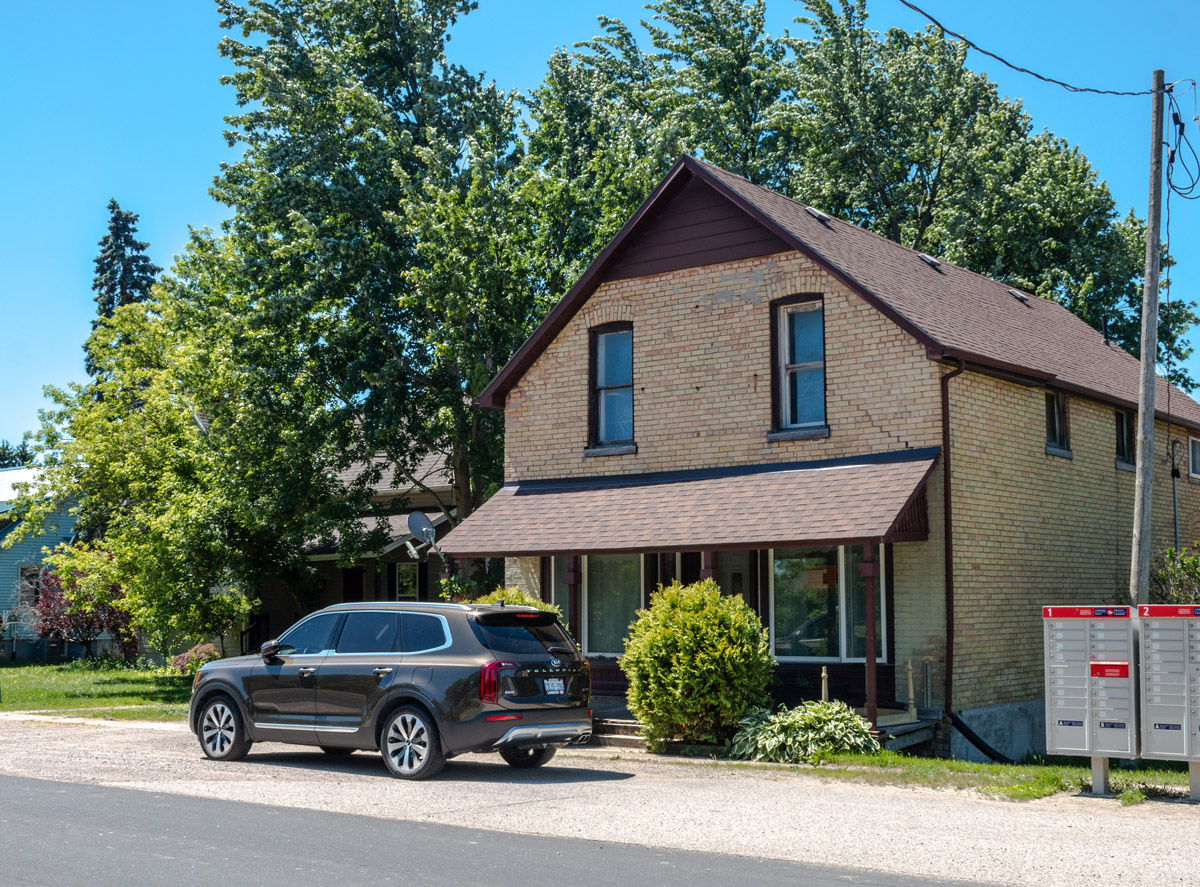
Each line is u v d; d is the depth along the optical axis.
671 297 19.39
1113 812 10.37
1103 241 31.39
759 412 18.23
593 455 19.89
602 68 36.34
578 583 18.75
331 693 12.73
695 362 19.00
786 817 9.83
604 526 17.88
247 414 25.48
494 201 25.31
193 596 26.78
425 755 11.94
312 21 27.92
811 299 17.98
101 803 10.27
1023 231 31.55
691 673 14.68
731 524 16.41
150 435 29.48
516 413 20.97
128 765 13.16
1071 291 30.44
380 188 26.88
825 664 17.02
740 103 35.66
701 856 8.20
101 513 32.41
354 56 28.00
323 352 26.36
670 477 18.89
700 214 19.22
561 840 8.73
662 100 32.50
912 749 15.67
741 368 18.50
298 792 10.95
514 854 8.13
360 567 32.00
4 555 41.38
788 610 17.56
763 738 14.20
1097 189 31.39
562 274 26.44
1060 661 11.67
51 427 31.91
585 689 12.87
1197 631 11.01
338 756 14.19
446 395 25.55
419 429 26.67
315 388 26.38
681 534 16.66
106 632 39.41
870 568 14.84
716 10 35.75
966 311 19.81
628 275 19.91
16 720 20.00
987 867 7.88
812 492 16.52
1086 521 20.08
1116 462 21.38
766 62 34.81
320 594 32.25
